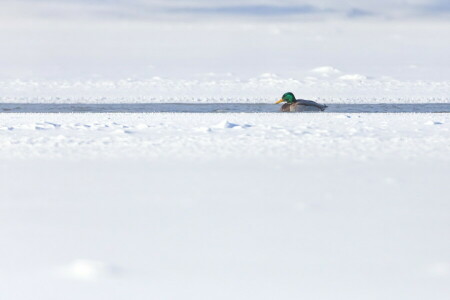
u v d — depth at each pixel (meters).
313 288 11.80
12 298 11.23
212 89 110.56
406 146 34.84
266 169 26.62
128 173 25.58
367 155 31.14
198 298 11.29
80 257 13.81
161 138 38.91
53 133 42.31
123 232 15.98
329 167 27.20
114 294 11.43
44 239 15.30
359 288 11.80
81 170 26.33
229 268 13.06
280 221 17.11
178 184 23.00
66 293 11.45
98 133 42.28
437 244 14.90
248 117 56.66
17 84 115.12
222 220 17.25
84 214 17.98
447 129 45.25
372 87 111.94
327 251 14.32
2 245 14.76
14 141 36.94
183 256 13.92
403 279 12.33
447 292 11.56
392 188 22.19
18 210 18.52
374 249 14.48
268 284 12.04
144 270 12.88
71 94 102.88
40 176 24.78
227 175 25.08
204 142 36.59
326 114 60.59
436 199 20.20
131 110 81.06
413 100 95.19
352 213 18.11
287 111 71.94
